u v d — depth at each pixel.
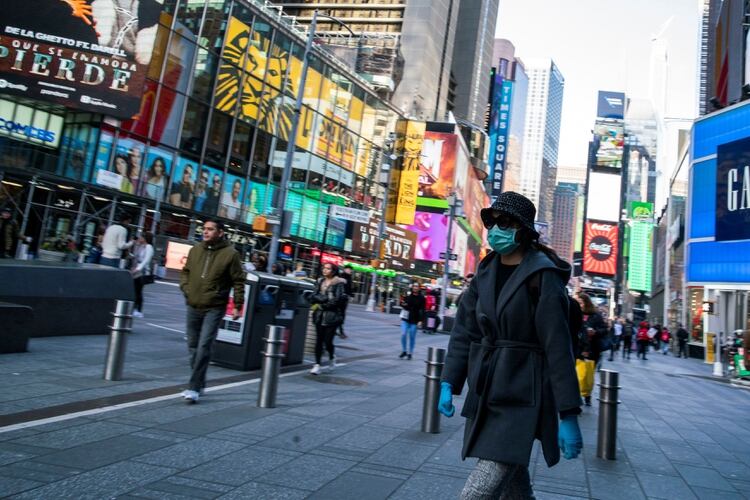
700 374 23.84
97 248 24.58
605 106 194.62
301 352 10.80
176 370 8.09
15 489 3.45
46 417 5.09
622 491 4.85
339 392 8.25
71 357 8.04
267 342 6.69
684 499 4.76
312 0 94.50
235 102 40.69
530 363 2.55
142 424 5.28
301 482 4.14
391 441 5.67
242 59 41.00
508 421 2.49
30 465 3.90
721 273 35.34
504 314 2.60
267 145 44.03
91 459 4.17
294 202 47.44
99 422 5.17
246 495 3.76
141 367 8.02
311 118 49.25
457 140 76.44
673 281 75.00
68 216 30.94
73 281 9.99
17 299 8.98
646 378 18.69
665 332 44.00
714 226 36.19
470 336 2.83
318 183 50.50
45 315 9.40
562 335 2.48
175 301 20.20
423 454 5.29
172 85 35.88
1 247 13.53
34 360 7.56
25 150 29.11
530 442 2.43
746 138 34.69
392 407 7.49
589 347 10.18
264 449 4.92
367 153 58.53
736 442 7.93
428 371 6.32
